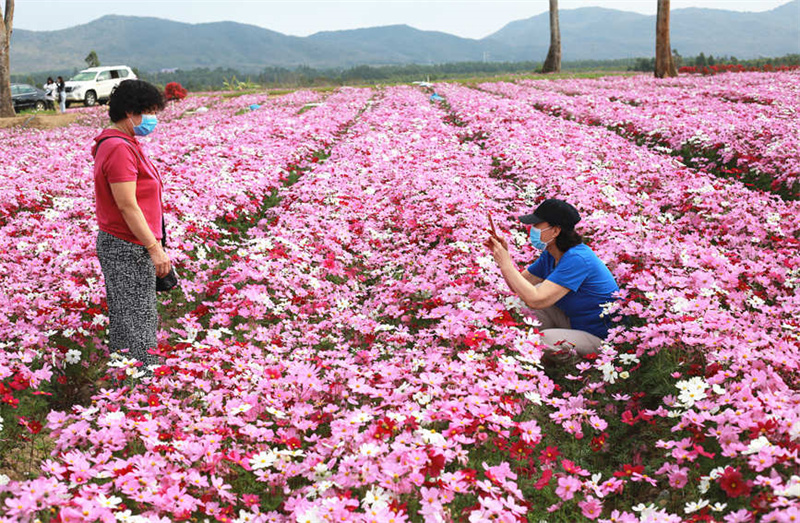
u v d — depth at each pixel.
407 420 3.51
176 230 7.38
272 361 4.66
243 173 11.15
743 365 3.75
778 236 7.08
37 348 4.71
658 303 4.64
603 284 4.86
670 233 7.32
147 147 14.90
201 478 3.13
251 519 2.95
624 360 4.27
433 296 5.80
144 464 3.19
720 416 3.29
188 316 5.42
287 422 3.77
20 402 4.12
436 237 7.73
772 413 3.23
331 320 5.58
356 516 2.80
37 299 5.29
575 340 4.78
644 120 15.23
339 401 4.02
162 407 3.72
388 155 12.88
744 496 2.96
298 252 6.95
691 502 3.10
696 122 14.14
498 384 3.99
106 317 5.19
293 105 27.84
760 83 25.53
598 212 7.63
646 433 3.85
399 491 3.03
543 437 3.97
